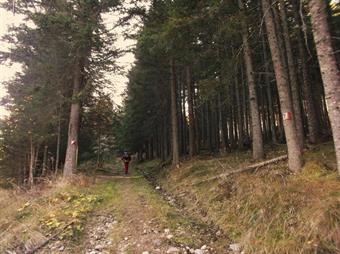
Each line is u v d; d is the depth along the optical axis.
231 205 8.62
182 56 14.98
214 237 7.60
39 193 13.13
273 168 9.76
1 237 8.47
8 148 21.06
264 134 24.61
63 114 20.80
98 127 25.11
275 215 6.91
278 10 16.42
